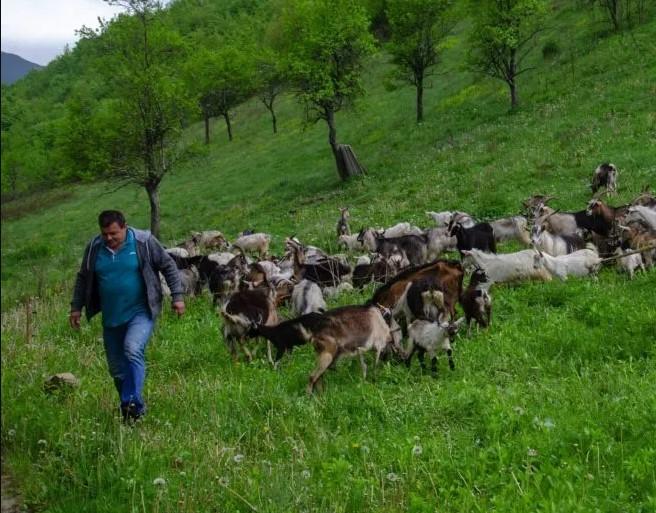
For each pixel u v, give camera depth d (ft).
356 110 115.34
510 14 98.73
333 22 101.76
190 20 349.61
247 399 24.49
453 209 66.28
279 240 75.10
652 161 64.34
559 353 26.53
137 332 22.04
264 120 183.83
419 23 117.50
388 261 44.32
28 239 137.80
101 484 17.83
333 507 16.66
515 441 19.02
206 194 132.05
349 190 96.58
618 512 15.46
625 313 29.12
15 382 27.63
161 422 22.47
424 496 17.20
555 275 38.55
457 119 111.14
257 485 17.47
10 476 18.63
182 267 48.44
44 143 232.94
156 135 95.25
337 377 27.45
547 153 75.10
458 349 29.04
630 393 21.58
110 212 21.97
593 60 102.89
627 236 40.06
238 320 29.91
